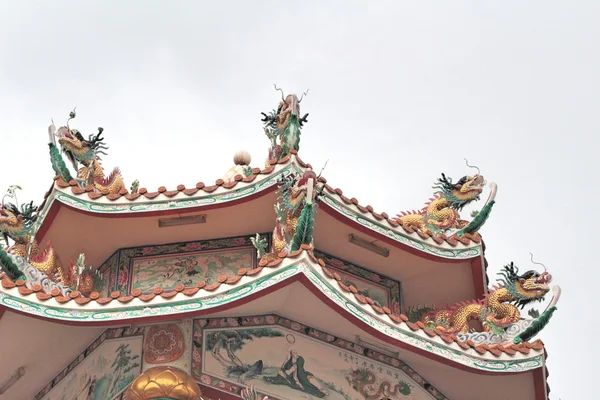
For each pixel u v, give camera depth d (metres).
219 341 17.94
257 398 17.72
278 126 21.66
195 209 20.17
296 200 18.38
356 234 21.12
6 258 18.19
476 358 18.86
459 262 21.86
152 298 17.25
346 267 21.88
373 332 17.86
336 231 21.03
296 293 17.56
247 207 20.34
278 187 19.64
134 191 22.69
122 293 20.94
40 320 18.03
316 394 18.22
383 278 22.33
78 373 19.08
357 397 18.59
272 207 20.36
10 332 18.36
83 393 18.69
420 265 22.03
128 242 21.33
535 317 20.42
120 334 18.31
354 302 17.70
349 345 18.91
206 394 17.59
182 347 17.77
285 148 20.98
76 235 21.09
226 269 20.94
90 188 20.50
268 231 21.08
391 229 21.22
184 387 16.98
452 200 23.61
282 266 17.14
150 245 21.44
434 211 23.42
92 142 22.11
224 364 17.80
